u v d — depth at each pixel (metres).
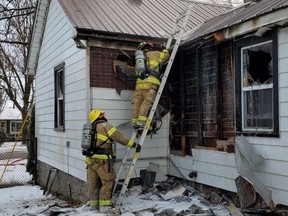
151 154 7.52
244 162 5.25
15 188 11.42
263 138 5.28
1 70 27.41
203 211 5.48
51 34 9.75
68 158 8.34
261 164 5.30
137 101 6.44
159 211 5.65
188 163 7.09
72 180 8.12
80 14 7.46
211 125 6.64
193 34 7.21
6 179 13.27
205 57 6.84
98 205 5.99
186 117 7.36
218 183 6.23
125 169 7.16
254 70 5.66
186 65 7.37
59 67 8.91
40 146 11.34
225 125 6.31
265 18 4.79
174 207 5.84
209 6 10.13
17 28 23.83
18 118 46.00
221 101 6.39
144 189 6.94
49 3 9.80
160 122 7.50
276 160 5.05
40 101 11.30
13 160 19.66
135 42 7.13
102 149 5.86
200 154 6.72
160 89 6.27
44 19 10.41
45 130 10.62
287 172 4.88
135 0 9.23
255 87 5.52
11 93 26.55
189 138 7.28
